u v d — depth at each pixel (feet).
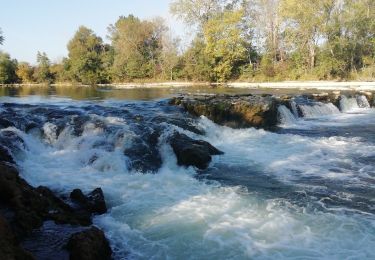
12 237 20.92
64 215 28.17
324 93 100.12
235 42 189.37
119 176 40.78
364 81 150.71
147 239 27.40
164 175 41.57
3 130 47.70
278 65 184.03
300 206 32.76
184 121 60.54
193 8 200.75
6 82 263.70
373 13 162.91
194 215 31.19
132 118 60.75
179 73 206.80
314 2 161.58
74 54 253.44
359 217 30.42
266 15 193.77
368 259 24.44
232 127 64.39
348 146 53.21
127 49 222.48
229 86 163.53
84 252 22.39
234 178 40.40
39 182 37.58
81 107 72.90
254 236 27.63
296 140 56.85
